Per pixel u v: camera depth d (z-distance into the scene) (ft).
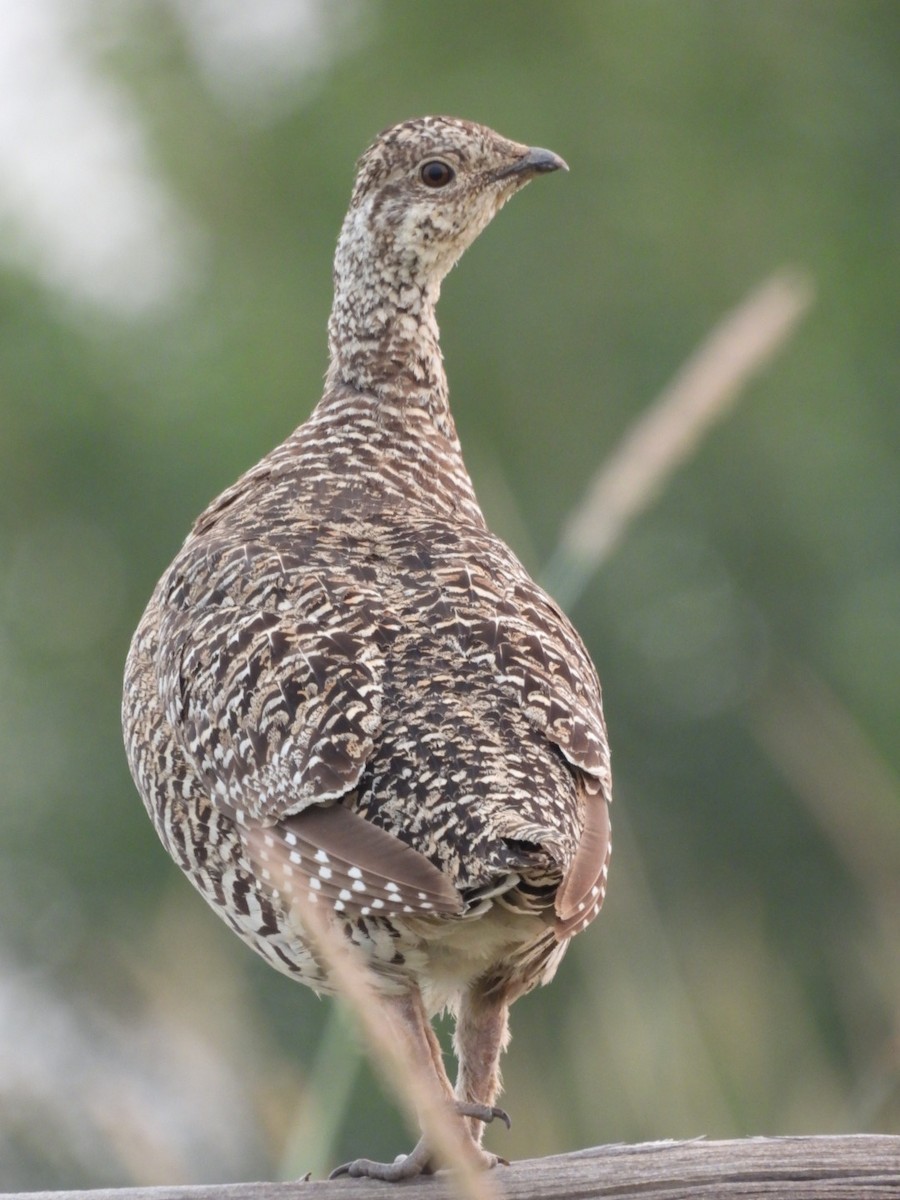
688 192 122.31
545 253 123.03
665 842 112.06
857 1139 34.30
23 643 118.42
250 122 127.75
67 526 120.67
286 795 34.99
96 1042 62.64
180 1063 53.36
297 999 93.25
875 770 55.36
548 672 36.94
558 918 32.24
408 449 47.39
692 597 118.93
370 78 126.52
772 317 47.44
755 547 118.21
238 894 37.70
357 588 37.91
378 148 48.73
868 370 121.49
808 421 118.11
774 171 124.98
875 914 55.62
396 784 34.40
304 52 130.52
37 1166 53.26
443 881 32.73
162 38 128.16
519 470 119.65
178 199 126.52
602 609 114.83
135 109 126.62
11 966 95.40
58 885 109.91
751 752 113.29
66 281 124.16
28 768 114.62
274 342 120.16
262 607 37.78
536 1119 54.95
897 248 124.36
